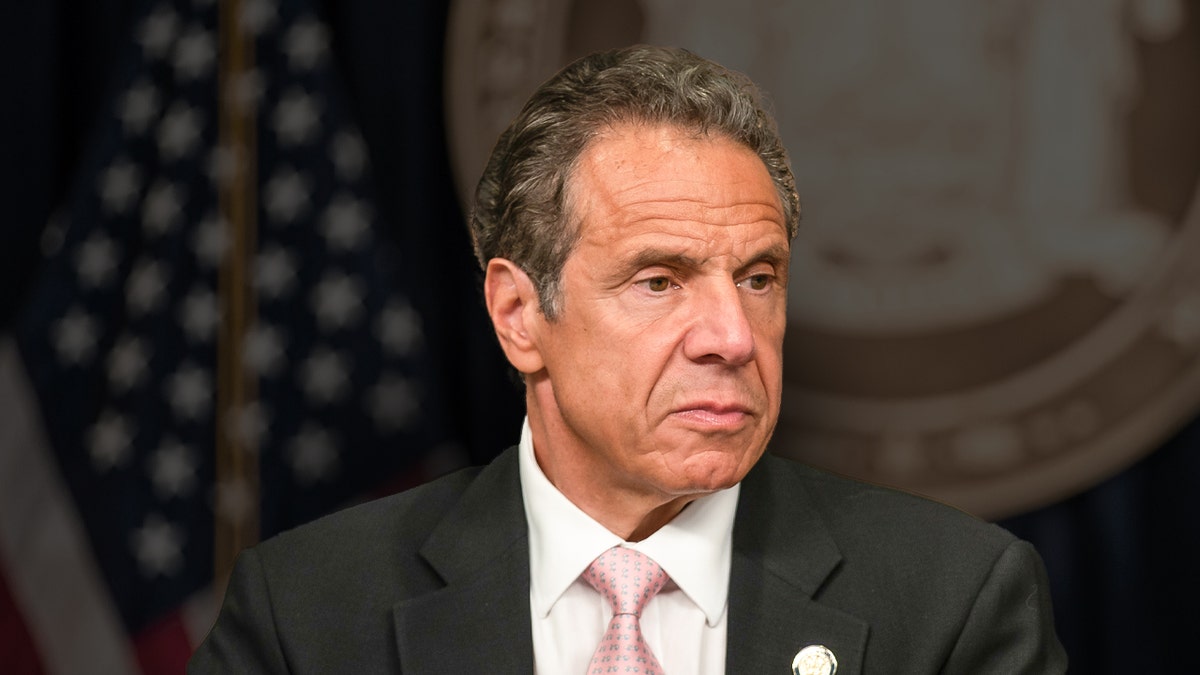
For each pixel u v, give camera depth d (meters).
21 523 11.85
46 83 12.30
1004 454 11.55
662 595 5.22
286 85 12.20
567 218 4.82
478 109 11.87
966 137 11.69
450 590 5.37
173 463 11.97
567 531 5.25
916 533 5.48
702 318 4.62
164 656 11.80
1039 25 11.62
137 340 12.06
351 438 11.98
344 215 12.07
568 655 5.22
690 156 4.70
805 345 11.77
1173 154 11.45
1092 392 11.48
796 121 11.79
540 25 11.83
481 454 11.95
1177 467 11.45
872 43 11.74
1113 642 11.35
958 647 5.16
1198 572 11.28
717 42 11.81
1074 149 11.57
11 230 12.30
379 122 12.18
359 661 5.31
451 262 12.09
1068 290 11.55
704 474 4.66
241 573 5.70
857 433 11.69
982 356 11.61
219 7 12.27
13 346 12.05
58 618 11.82
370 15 12.23
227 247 12.12
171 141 12.19
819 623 5.13
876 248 11.71
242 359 12.04
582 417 4.85
